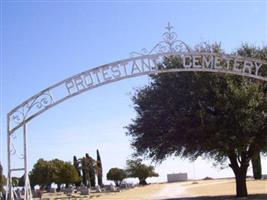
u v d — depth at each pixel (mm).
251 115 34531
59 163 118000
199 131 34719
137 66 22609
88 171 125500
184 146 36906
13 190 23047
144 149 38375
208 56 23203
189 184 90312
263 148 37688
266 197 36688
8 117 22938
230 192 52188
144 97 37625
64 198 67312
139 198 50156
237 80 35625
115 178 141125
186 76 35531
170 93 36406
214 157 41219
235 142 34562
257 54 37844
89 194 80250
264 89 36469
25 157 22812
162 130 36875
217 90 34750
